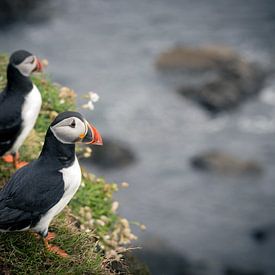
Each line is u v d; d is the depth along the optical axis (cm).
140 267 812
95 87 2825
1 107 743
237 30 3403
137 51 3170
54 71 2938
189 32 3369
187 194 2109
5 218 597
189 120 2623
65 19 3431
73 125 609
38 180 606
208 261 1786
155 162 2286
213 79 2898
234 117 2675
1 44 3189
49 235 699
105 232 813
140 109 2670
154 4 3634
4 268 643
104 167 2238
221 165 2241
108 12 3528
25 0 3469
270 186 2166
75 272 656
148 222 1952
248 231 1922
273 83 2964
